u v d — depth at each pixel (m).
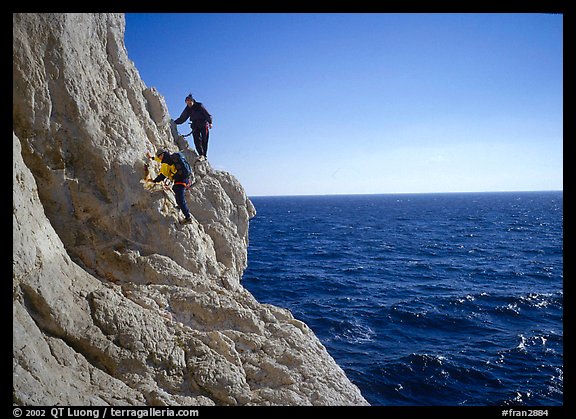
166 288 6.93
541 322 25.22
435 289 33.38
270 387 5.84
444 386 16.84
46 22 6.55
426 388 16.69
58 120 6.81
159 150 9.03
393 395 16.16
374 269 42.34
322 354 6.88
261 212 161.38
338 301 29.52
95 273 6.88
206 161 10.74
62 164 6.88
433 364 18.62
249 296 7.82
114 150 7.39
